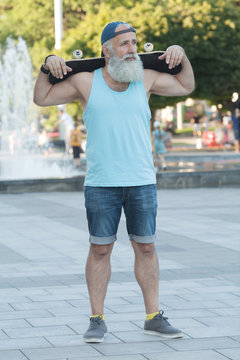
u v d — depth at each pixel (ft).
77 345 15.79
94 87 16.11
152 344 15.78
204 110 179.32
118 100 16.07
